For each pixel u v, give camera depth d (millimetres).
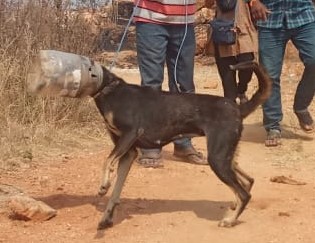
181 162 4137
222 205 3398
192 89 4141
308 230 3107
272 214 3279
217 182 3746
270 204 3412
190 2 4027
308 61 4523
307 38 4484
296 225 3154
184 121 3174
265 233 3072
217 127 3115
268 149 4473
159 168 3980
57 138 4430
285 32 4496
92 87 3084
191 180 3785
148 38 3963
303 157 4273
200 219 3219
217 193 3572
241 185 3174
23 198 3227
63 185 3678
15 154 4082
